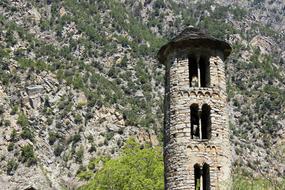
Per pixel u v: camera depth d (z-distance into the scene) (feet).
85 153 526.98
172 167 114.83
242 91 579.48
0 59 629.92
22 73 621.31
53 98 595.88
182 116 118.32
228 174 112.98
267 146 473.26
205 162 113.29
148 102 627.46
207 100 119.96
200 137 116.88
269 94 566.77
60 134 556.10
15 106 580.71
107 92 618.03
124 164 206.90
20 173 502.38
